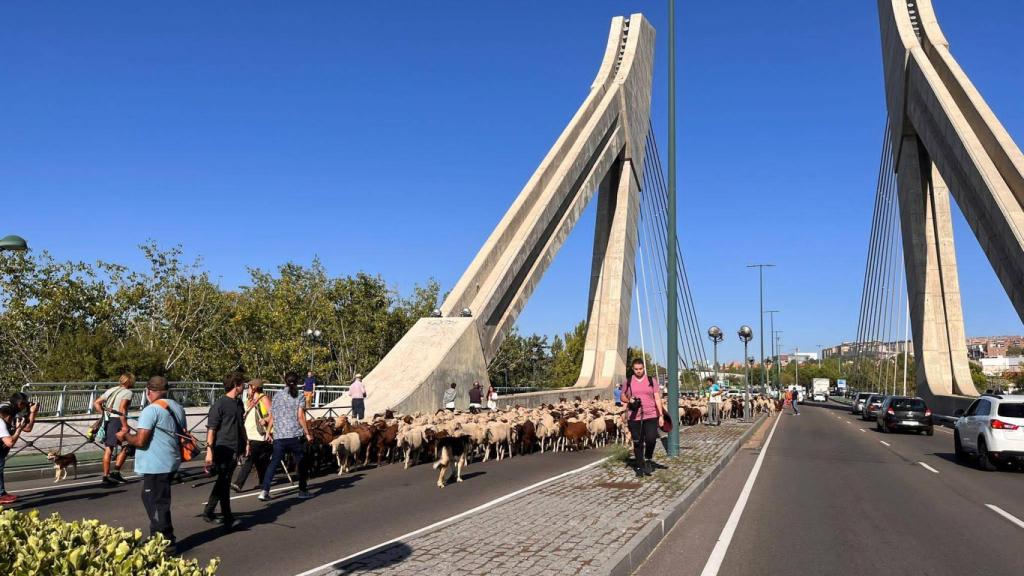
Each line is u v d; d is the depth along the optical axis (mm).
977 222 31766
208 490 11898
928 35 40844
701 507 10203
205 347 40375
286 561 7047
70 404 23703
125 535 4301
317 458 13906
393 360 25391
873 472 14703
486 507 9367
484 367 28672
